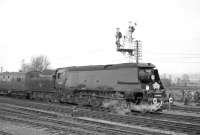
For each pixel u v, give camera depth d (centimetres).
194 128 1475
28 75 3572
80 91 2741
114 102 2334
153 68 2338
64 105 2738
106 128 1424
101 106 2462
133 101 2214
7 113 1975
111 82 2402
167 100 2316
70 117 1817
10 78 3934
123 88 2278
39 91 3325
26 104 2634
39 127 1472
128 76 2255
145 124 1612
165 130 1459
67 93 2875
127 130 1418
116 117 1847
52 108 2319
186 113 2267
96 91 2553
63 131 1370
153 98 2152
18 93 3766
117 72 2364
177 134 1359
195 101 3291
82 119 1731
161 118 1906
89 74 2655
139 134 1294
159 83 2350
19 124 1557
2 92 4141
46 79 3241
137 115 2047
